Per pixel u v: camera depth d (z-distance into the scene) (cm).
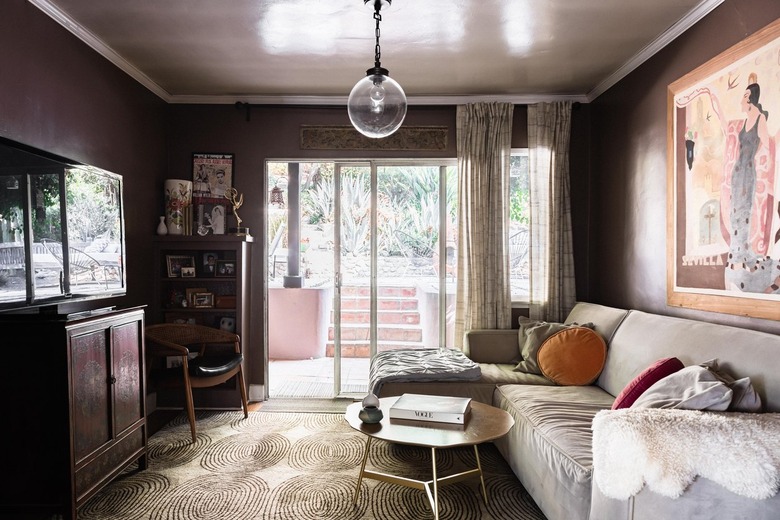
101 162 317
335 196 430
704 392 171
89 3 263
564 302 411
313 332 583
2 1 231
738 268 236
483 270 408
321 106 421
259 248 418
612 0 261
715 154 254
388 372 313
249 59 341
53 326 204
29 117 250
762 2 223
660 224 310
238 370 363
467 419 226
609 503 163
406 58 339
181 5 265
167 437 322
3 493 207
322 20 283
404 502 235
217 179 419
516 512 227
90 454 221
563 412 242
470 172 411
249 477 262
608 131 384
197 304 396
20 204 215
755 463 135
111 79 329
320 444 310
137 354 267
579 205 423
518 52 330
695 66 275
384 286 434
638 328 283
